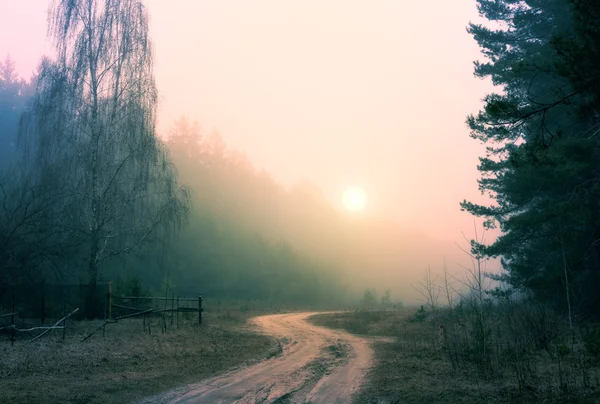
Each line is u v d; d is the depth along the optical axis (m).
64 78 22.55
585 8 7.60
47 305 19.12
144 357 12.11
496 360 10.03
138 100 23.62
